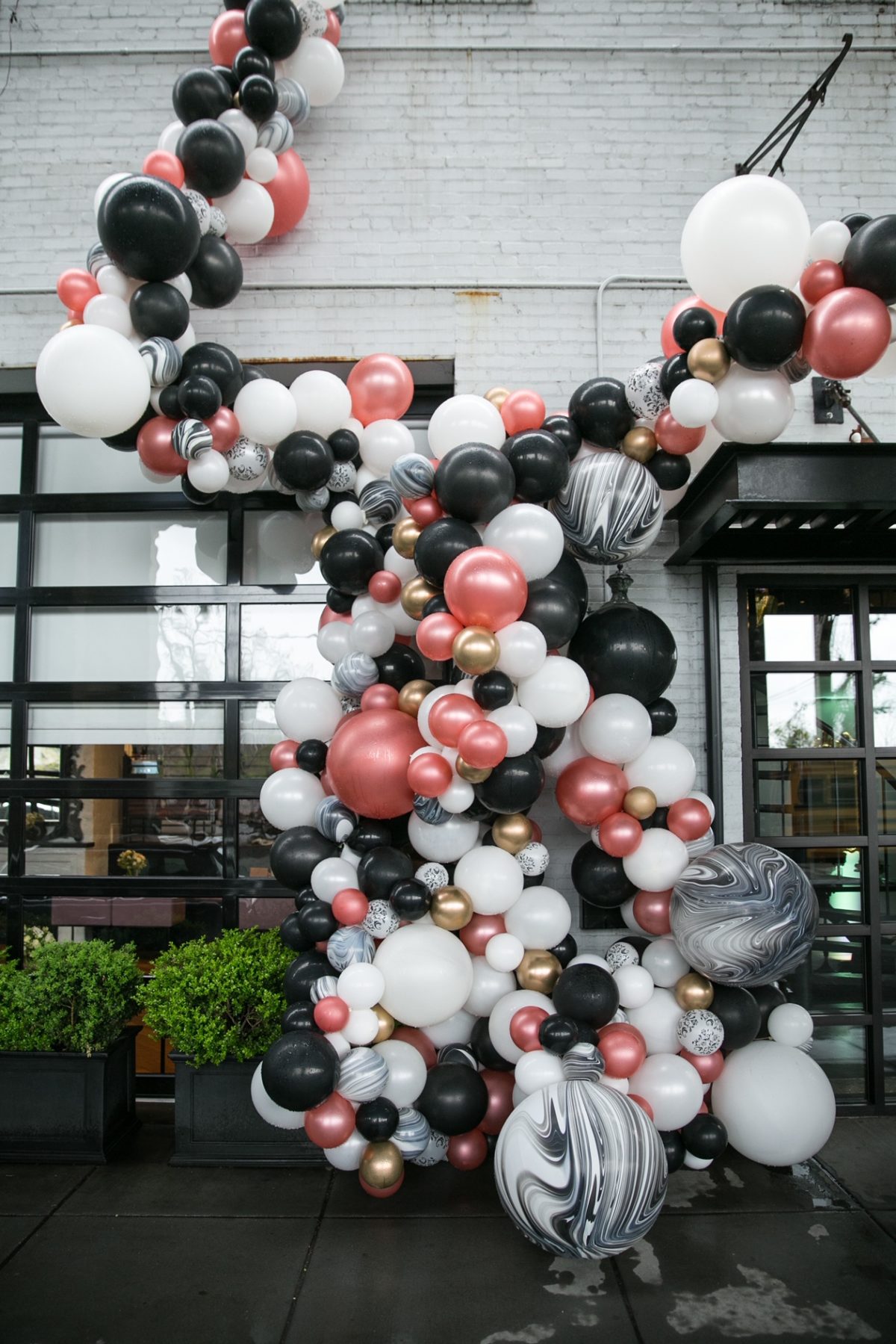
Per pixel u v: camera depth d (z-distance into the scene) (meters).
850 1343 2.10
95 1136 3.07
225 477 3.00
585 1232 2.24
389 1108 2.67
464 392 3.81
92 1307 2.24
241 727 3.83
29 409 3.97
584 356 3.83
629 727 2.83
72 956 3.22
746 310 2.46
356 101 3.94
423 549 2.64
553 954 3.03
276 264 3.87
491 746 2.46
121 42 3.99
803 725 3.78
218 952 3.22
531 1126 2.36
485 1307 2.25
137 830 3.80
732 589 3.73
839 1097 3.61
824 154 3.93
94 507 3.91
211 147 3.11
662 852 2.88
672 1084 2.69
